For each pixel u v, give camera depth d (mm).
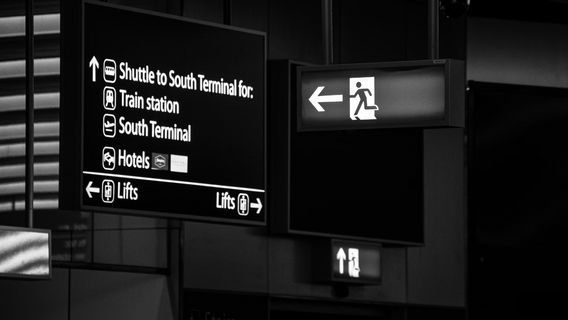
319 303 20172
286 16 20000
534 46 23109
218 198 13617
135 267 17406
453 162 21812
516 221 22250
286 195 19188
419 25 21828
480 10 22609
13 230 14133
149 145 13141
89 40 12805
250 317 18953
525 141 22453
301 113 13523
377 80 13398
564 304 22438
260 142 13953
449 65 13242
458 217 21781
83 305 16672
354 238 19953
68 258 16547
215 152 13617
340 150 19875
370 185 20219
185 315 18000
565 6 22719
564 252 22484
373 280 20172
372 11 21156
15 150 15961
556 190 22562
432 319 21328
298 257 19688
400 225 20625
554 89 22750
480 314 21859
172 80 13344
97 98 12820
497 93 22391
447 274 21562
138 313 17375
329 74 13500
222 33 13742
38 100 16359
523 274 22219
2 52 16062
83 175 12680
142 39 13156
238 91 13812
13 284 15992
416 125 13297
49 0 16516
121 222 17250
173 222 17953
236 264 18797
